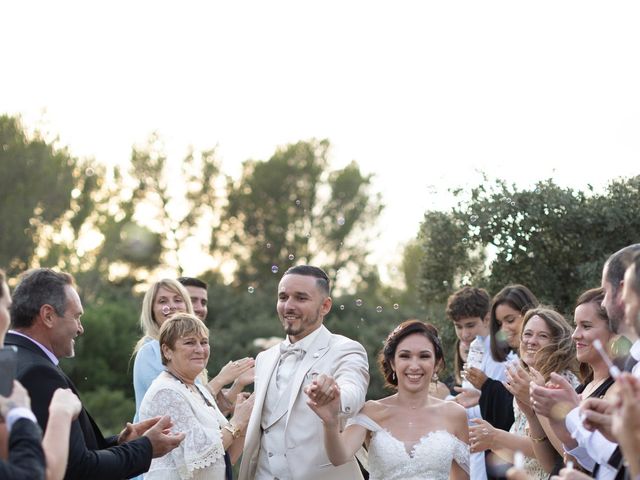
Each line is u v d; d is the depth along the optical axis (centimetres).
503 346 688
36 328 469
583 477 363
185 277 743
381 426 552
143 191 3781
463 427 558
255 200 4041
